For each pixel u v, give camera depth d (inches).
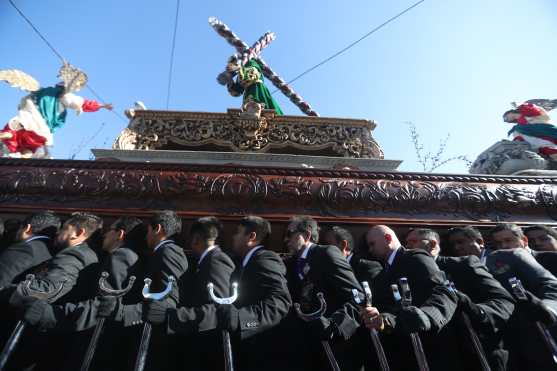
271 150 223.1
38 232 114.7
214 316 86.6
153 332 100.8
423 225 139.3
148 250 121.2
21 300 82.9
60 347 103.0
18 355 96.0
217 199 140.0
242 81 273.0
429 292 94.5
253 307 89.6
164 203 138.4
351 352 102.4
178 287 100.9
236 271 109.0
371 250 116.6
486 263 115.7
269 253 104.5
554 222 144.2
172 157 194.9
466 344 94.9
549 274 100.0
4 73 210.2
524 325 100.3
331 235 123.4
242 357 98.0
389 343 102.9
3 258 101.6
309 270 104.4
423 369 80.2
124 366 97.7
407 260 104.4
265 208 139.6
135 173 142.3
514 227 121.9
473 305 89.0
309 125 225.3
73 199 137.9
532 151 196.9
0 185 136.6
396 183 147.1
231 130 220.2
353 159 199.5
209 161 195.8
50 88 221.9
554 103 222.7
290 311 105.1
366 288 85.0
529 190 149.1
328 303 99.9
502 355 95.1
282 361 96.7
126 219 123.7
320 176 147.3
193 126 219.9
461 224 140.0
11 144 200.1
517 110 217.3
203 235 111.6
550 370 93.4
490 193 146.3
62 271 95.4
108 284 92.6
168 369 98.6
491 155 201.3
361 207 142.2
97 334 81.4
